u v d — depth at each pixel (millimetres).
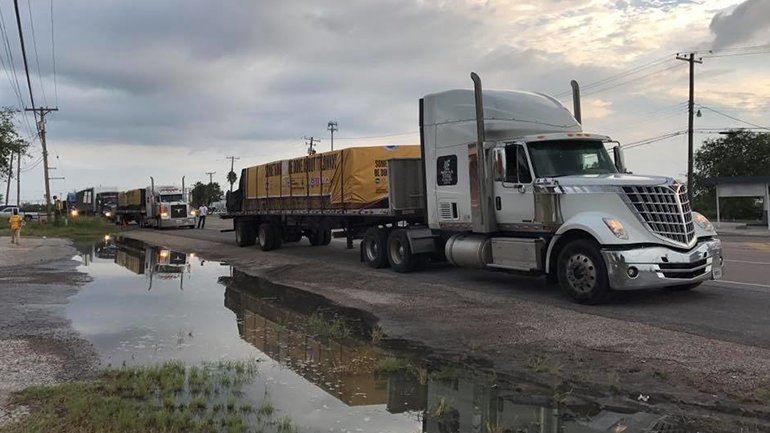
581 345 6855
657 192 8984
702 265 9086
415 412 5168
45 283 13469
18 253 21641
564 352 6668
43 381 5879
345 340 7812
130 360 6840
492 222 11344
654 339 6891
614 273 8773
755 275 11891
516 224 10891
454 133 12195
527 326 7871
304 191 18328
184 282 13859
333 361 6816
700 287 10461
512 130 11633
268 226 21016
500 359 6633
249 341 7840
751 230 31484
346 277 13422
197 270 16422
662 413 4918
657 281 8688
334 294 11445
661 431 4574
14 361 6680
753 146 46875
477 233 11953
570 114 12391
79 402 5086
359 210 15492
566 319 8141
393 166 14195
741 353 6156
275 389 5801
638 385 5547
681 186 9219
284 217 20453
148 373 6109
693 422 4703
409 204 14312
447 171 12422
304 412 5172
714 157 48500
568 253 9500
